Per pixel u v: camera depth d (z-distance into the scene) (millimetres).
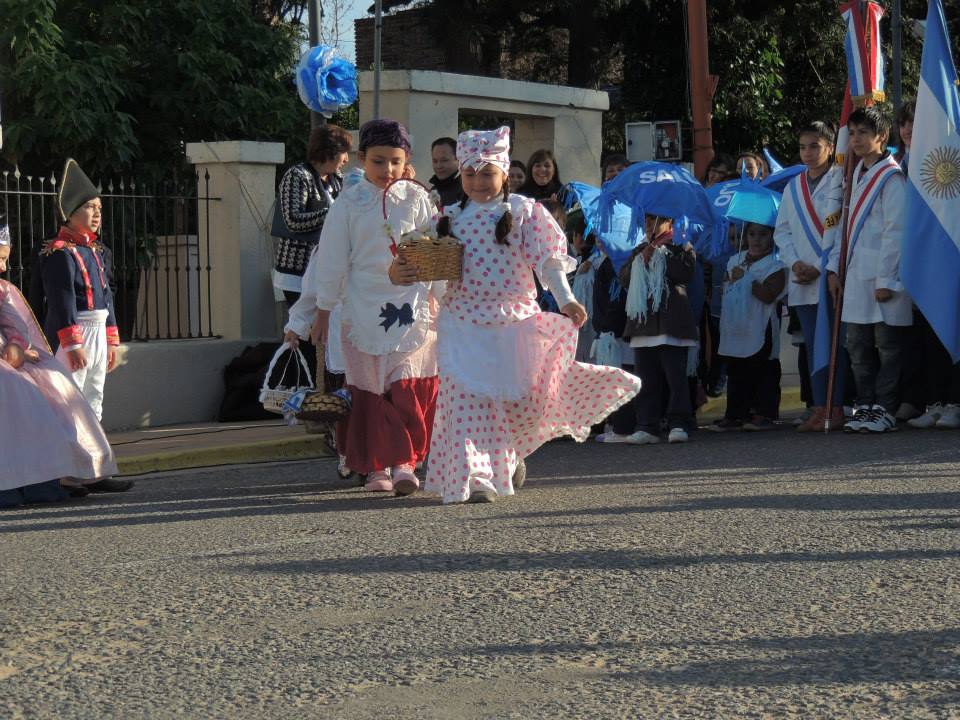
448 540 5762
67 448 7395
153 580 5199
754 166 11383
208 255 11875
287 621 4578
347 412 7137
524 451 7141
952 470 7379
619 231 9734
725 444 9047
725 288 9992
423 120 12953
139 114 17859
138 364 11055
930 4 9414
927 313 9125
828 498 6539
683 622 4430
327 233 7102
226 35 18188
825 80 26969
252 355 11562
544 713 3641
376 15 11250
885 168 9336
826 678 3842
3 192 10289
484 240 6824
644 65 27016
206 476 8586
